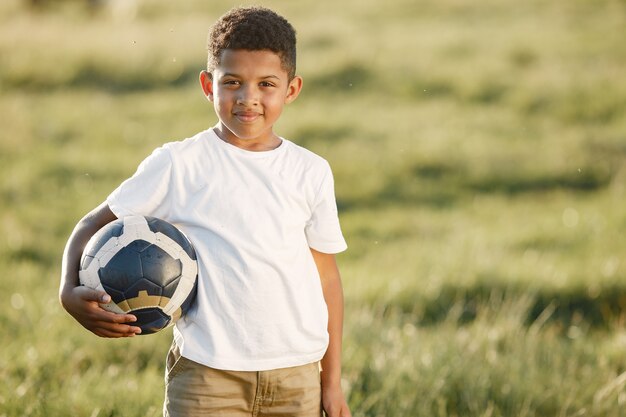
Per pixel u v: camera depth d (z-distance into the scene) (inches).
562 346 246.5
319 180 132.3
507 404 206.2
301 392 130.9
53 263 332.5
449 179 474.0
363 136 539.8
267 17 127.4
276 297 126.6
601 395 201.3
